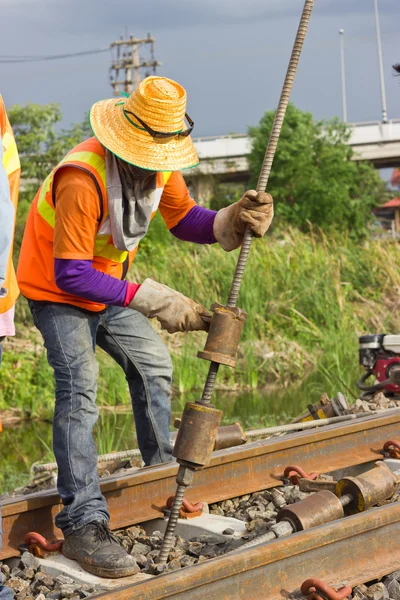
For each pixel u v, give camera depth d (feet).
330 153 125.90
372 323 46.47
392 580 11.67
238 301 45.60
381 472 13.75
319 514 12.41
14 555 12.99
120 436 25.30
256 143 136.67
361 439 18.29
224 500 15.78
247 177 191.93
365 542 12.07
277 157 126.82
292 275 49.65
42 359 36.58
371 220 137.69
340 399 21.63
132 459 19.62
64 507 12.73
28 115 99.55
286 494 15.64
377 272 53.72
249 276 46.91
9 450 27.76
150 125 11.75
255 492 16.26
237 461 16.05
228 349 12.11
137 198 12.50
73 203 11.93
